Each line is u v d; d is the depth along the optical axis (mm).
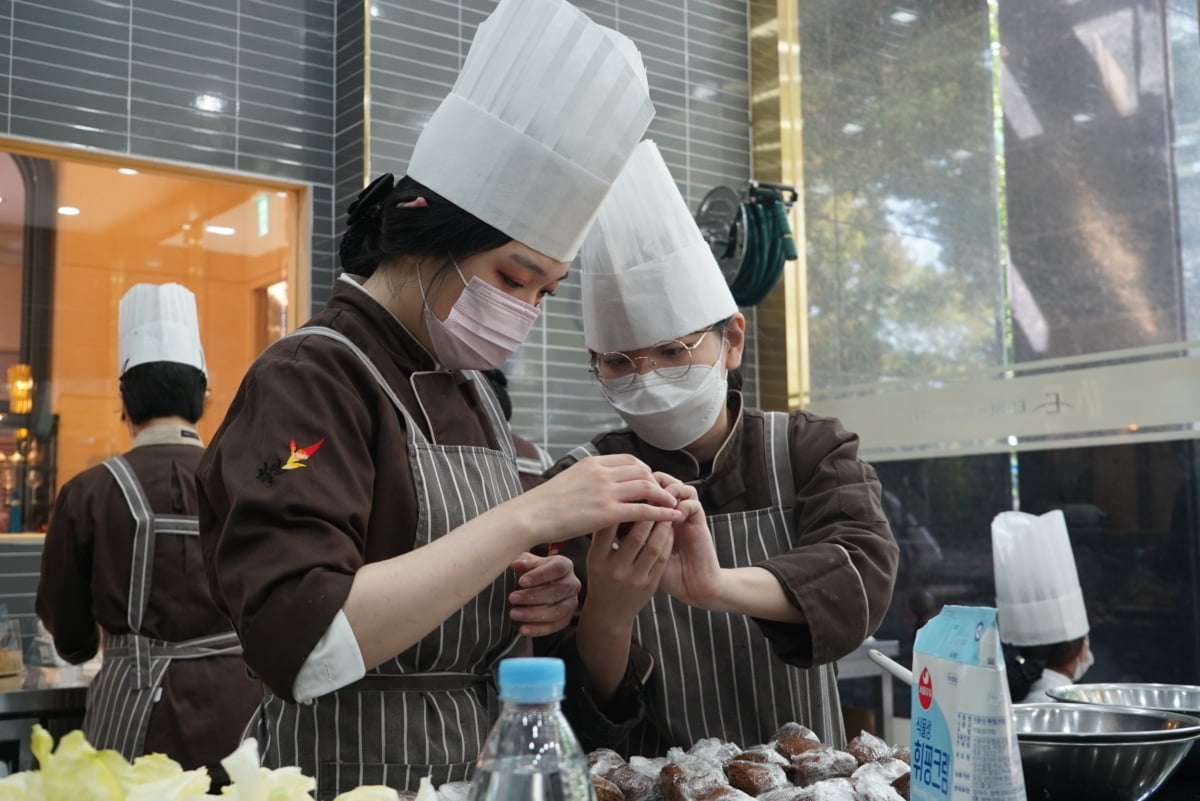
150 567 2320
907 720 3545
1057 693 1307
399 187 1205
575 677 1294
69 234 3408
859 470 1475
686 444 1514
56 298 3408
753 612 1273
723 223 3732
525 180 1150
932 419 3658
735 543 1501
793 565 1312
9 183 3229
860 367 3887
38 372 3393
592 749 1305
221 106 3309
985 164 3566
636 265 1442
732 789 967
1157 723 1065
